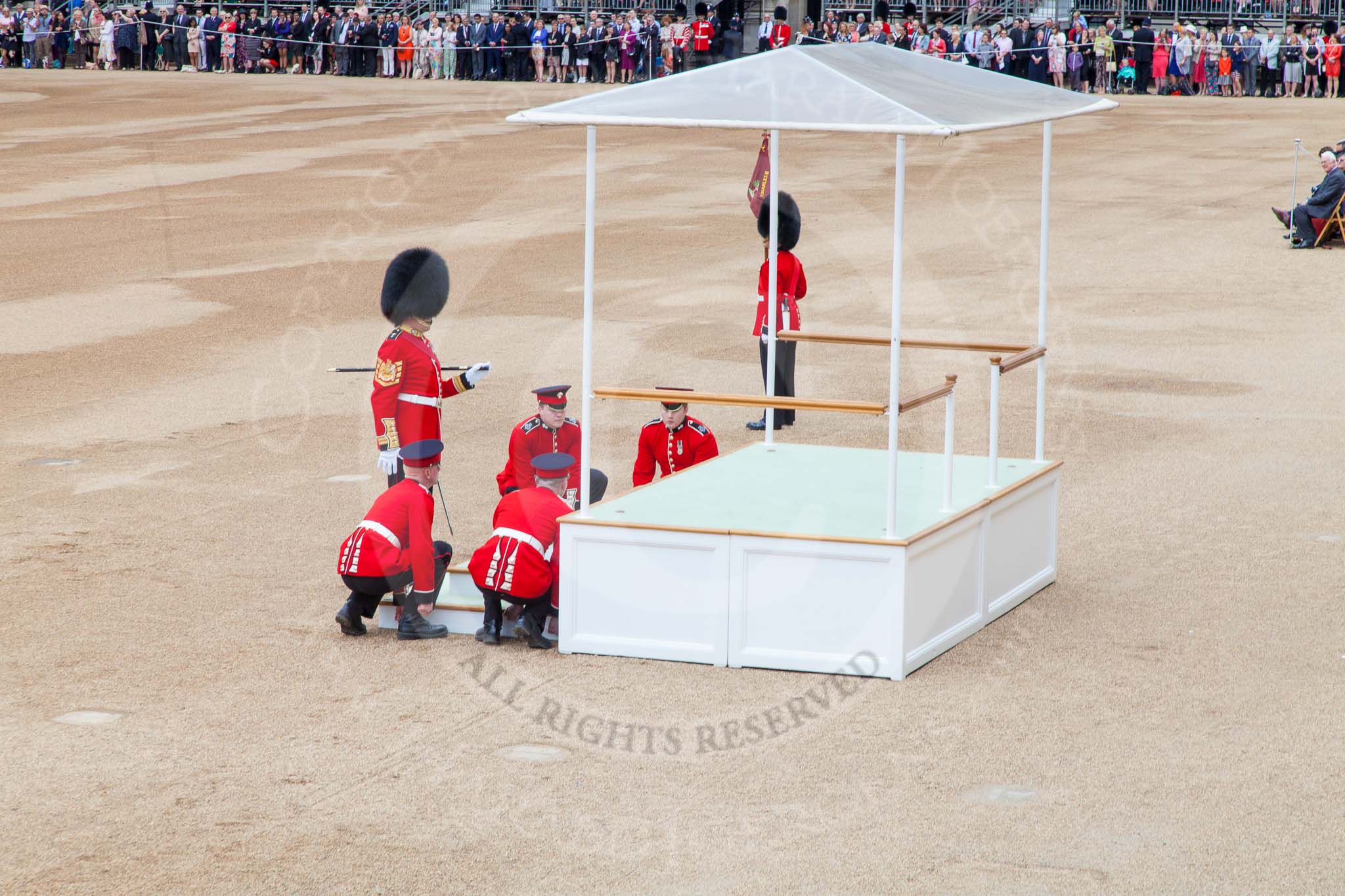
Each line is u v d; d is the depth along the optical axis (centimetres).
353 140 5466
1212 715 1003
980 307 2647
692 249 3250
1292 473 1611
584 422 1136
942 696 1039
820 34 7338
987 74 1264
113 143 5384
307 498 1547
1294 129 5556
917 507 1157
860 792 900
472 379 1212
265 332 2464
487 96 6894
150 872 815
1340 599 1227
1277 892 784
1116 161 4800
